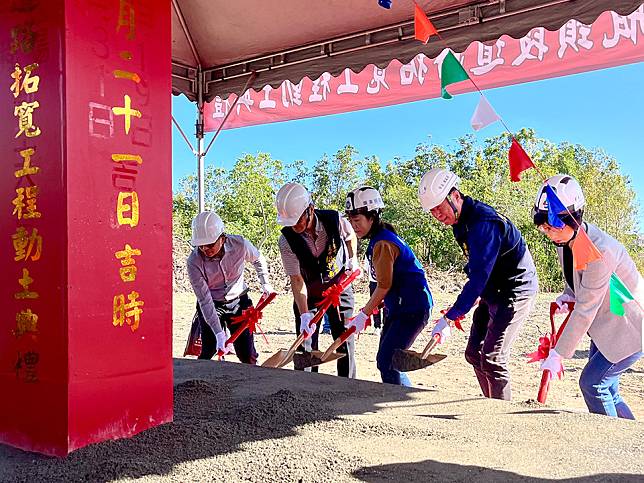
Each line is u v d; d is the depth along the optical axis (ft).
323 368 18.84
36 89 5.81
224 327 13.21
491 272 9.87
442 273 49.44
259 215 61.93
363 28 13.62
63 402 5.70
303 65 14.90
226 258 12.71
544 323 27.63
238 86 16.26
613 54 11.84
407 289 10.52
